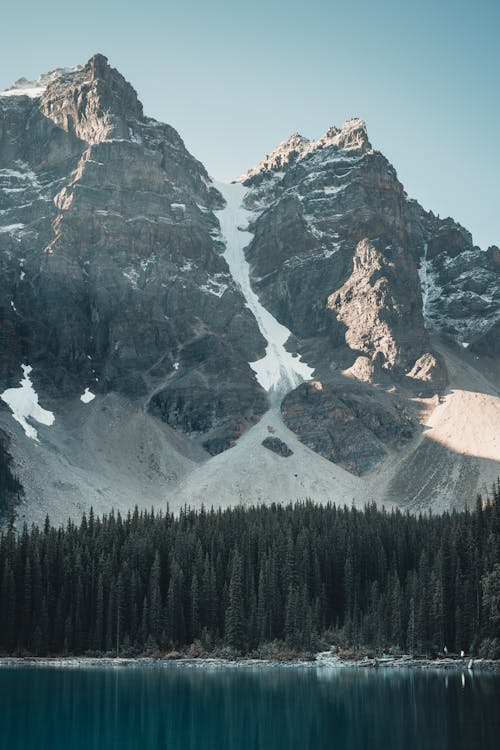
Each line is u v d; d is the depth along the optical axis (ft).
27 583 620.90
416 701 384.88
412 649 572.10
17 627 618.44
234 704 391.24
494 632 546.67
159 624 612.29
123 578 626.64
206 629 607.37
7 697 411.75
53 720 361.71
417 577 620.49
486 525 603.26
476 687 428.97
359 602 648.79
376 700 391.24
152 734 336.90
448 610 583.17
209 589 620.90
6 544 653.71
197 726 349.41
